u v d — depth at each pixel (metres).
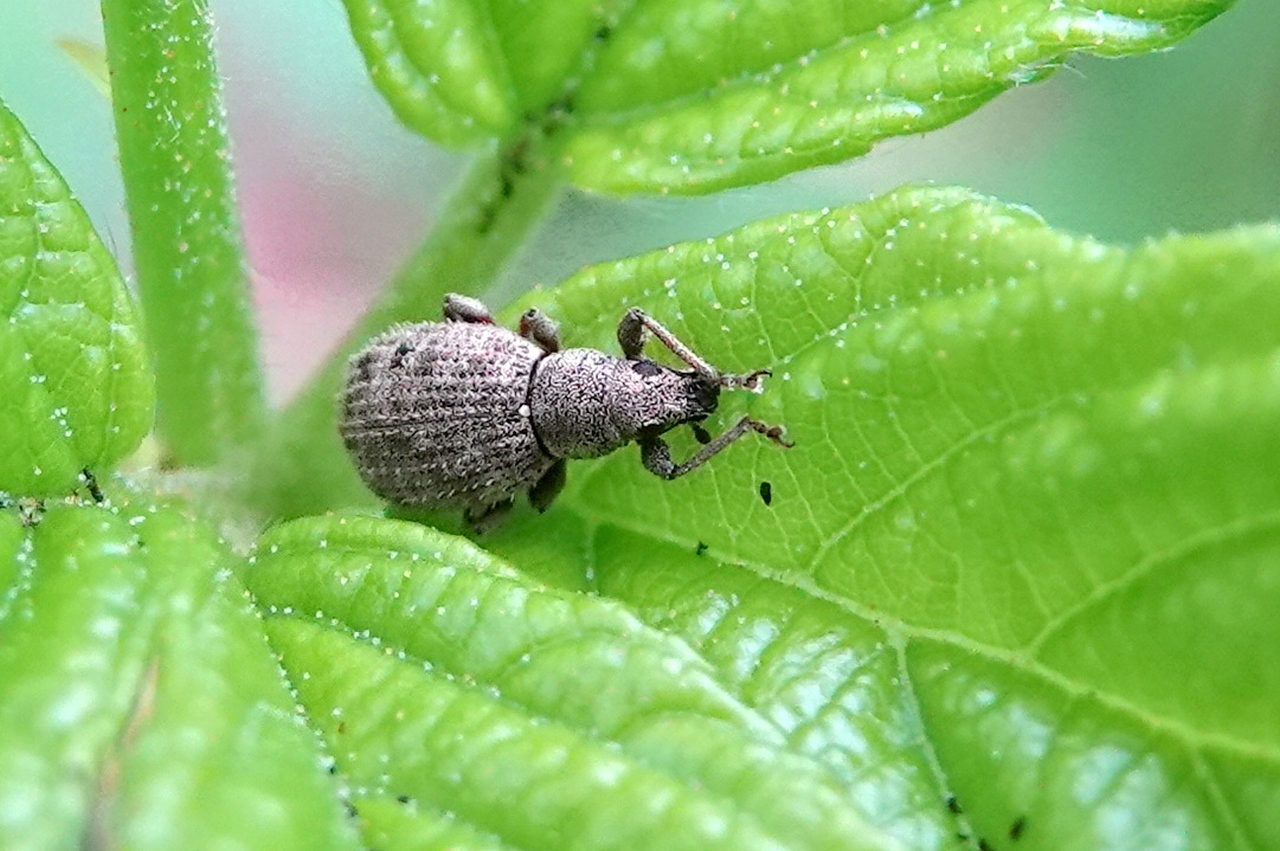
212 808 0.05
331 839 0.05
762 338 0.05
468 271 0.06
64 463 0.05
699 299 0.05
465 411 0.06
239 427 0.06
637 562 0.05
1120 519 0.05
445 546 0.05
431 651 0.05
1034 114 0.07
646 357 0.06
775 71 0.05
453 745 0.05
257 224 0.06
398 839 0.05
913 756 0.05
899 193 0.05
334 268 0.06
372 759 0.05
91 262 0.05
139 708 0.05
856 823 0.05
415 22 0.05
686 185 0.05
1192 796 0.05
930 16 0.05
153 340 0.06
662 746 0.05
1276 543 0.05
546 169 0.06
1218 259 0.05
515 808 0.05
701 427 0.05
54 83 0.06
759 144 0.05
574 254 0.06
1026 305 0.05
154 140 0.06
